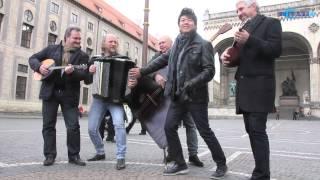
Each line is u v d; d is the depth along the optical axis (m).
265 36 4.94
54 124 6.25
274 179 5.36
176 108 5.53
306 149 9.60
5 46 34.09
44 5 39.31
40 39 38.81
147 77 6.10
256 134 4.83
